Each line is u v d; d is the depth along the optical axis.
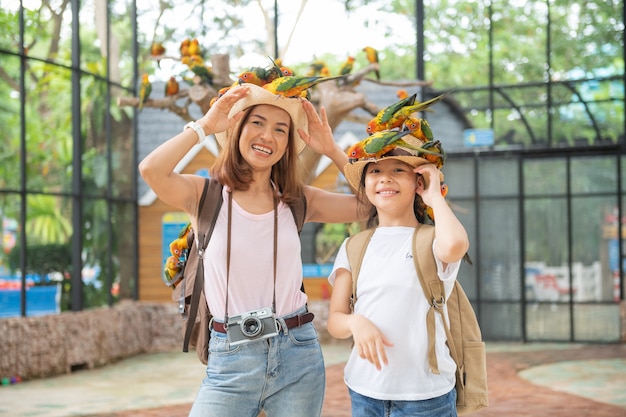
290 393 2.86
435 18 14.12
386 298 2.82
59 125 10.36
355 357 2.90
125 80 12.09
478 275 12.23
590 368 9.48
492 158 12.25
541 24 13.23
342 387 8.30
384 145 2.80
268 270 2.87
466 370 2.87
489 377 8.91
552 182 12.09
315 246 11.87
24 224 9.56
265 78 2.95
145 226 11.99
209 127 2.84
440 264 2.80
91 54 11.23
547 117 12.40
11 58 9.58
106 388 8.63
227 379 2.81
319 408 2.93
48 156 10.12
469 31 14.00
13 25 9.80
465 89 12.48
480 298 12.24
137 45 12.14
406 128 2.93
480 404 2.85
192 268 2.97
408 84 6.50
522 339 12.08
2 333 8.99
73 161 10.32
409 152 2.91
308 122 3.07
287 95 2.87
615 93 12.36
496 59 13.83
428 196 2.85
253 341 2.80
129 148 12.00
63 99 10.49
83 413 7.21
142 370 9.98
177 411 7.29
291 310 2.90
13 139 9.76
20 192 9.58
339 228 11.80
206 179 2.95
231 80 5.85
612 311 11.82
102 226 11.00
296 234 2.97
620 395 7.73
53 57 10.51
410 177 2.92
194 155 11.62
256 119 2.89
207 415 2.79
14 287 9.45
